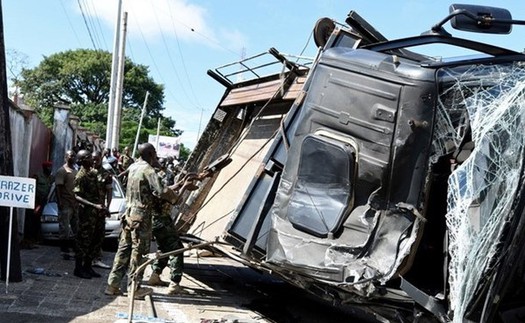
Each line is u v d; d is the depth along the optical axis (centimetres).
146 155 709
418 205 434
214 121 926
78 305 653
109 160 1445
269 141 686
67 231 954
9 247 697
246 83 862
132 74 7356
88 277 816
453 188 417
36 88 7250
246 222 568
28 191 689
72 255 977
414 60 492
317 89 508
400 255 430
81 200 802
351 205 466
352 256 455
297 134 518
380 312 478
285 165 524
